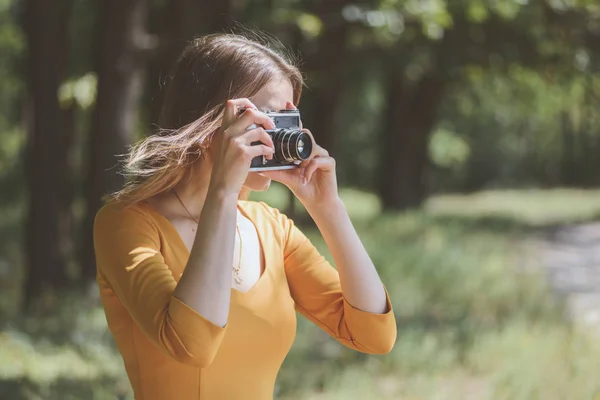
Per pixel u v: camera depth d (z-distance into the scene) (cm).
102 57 1094
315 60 1458
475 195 4238
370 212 2888
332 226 263
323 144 2033
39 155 1176
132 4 1080
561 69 1741
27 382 689
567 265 1611
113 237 240
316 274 272
